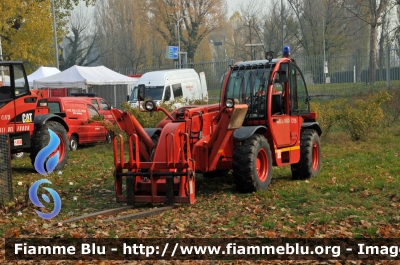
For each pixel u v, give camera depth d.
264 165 10.84
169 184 9.30
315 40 48.03
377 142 18.39
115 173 9.63
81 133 19.34
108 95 31.25
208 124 10.62
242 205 9.59
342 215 8.64
